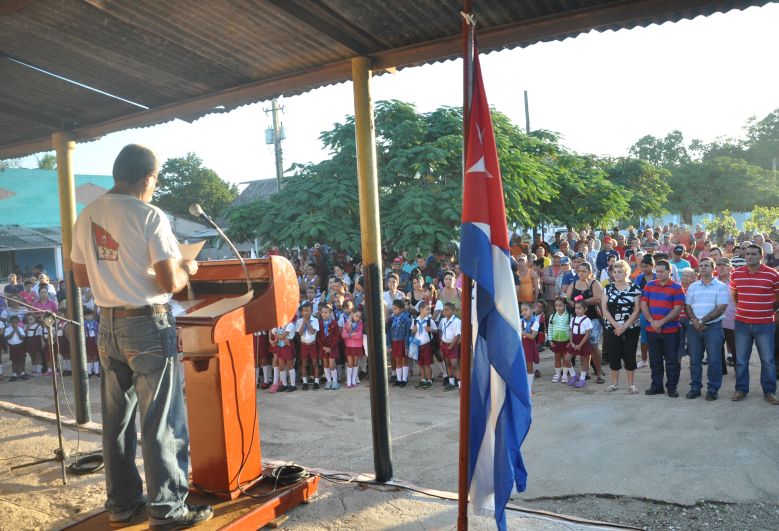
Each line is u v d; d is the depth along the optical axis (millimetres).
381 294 4141
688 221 45031
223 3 4004
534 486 4973
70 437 5406
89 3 4117
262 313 3406
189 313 3340
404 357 9391
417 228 13695
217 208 44312
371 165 4156
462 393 2945
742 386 7023
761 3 3340
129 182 3178
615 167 33625
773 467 4996
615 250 12555
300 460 6000
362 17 3926
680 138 52625
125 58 4922
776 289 6887
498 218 2932
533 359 8578
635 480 4949
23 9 4270
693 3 3410
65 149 6223
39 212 27609
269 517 3438
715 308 7066
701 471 5027
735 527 4129
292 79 4875
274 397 9141
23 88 5559
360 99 4227
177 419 3221
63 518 3596
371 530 3375
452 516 3535
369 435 6812
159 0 4059
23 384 10852
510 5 3713
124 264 3066
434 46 4137
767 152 63219
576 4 3684
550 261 12188
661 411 6773
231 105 5434
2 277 25125
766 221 24109
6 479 4289
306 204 16188
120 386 3279
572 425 6469
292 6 3861
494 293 2900
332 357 9484
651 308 7488
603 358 9578
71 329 5945
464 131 3004
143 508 3445
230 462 3498
